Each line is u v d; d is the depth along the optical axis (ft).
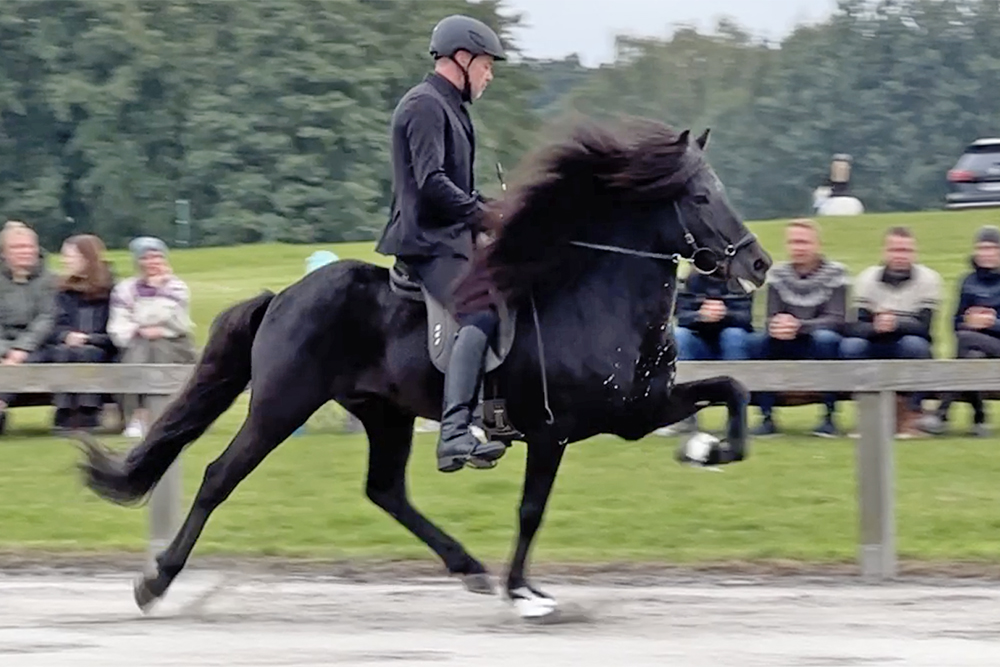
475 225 27.37
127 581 32.09
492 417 27.73
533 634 26.48
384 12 148.25
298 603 29.71
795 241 42.68
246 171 142.20
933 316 42.57
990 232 43.11
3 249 44.73
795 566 32.27
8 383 32.68
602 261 27.35
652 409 27.86
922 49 169.89
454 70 27.68
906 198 167.43
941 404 43.60
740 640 25.67
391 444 30.22
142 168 144.97
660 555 33.27
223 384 29.78
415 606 29.32
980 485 37.93
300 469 41.91
